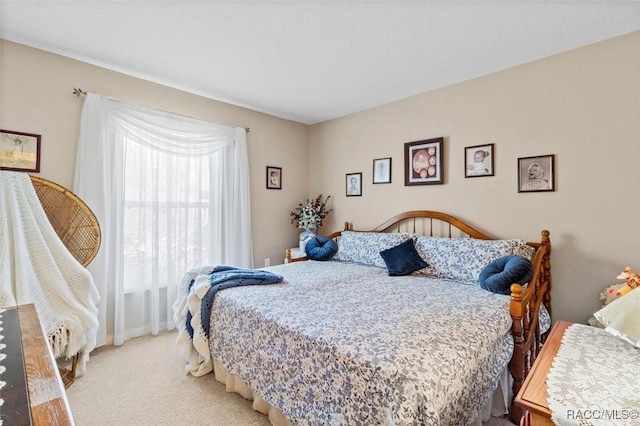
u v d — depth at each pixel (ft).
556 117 7.75
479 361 4.52
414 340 4.39
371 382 3.86
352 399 4.04
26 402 2.13
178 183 10.09
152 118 9.48
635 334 3.91
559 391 3.10
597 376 3.36
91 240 7.83
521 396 3.07
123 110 8.89
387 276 8.76
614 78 6.97
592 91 7.24
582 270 7.39
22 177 6.85
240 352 5.99
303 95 10.69
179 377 6.99
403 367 3.76
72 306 6.70
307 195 14.20
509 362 5.60
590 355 3.83
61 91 8.03
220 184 11.08
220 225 11.08
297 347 4.85
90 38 7.22
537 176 8.02
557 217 7.74
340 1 5.85
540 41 7.19
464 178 9.37
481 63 8.30
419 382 3.60
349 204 12.66
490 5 5.91
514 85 8.41
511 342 5.57
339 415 4.17
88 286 7.09
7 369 2.59
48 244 6.83
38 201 6.94
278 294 6.70
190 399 6.18
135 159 9.24
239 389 6.20
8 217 6.40
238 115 11.78
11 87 7.36
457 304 6.06
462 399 4.12
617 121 6.93
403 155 10.90
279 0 5.82
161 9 6.13
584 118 7.35
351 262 10.84
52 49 7.73
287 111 12.39
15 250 6.28
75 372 6.89
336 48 7.57
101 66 8.61
